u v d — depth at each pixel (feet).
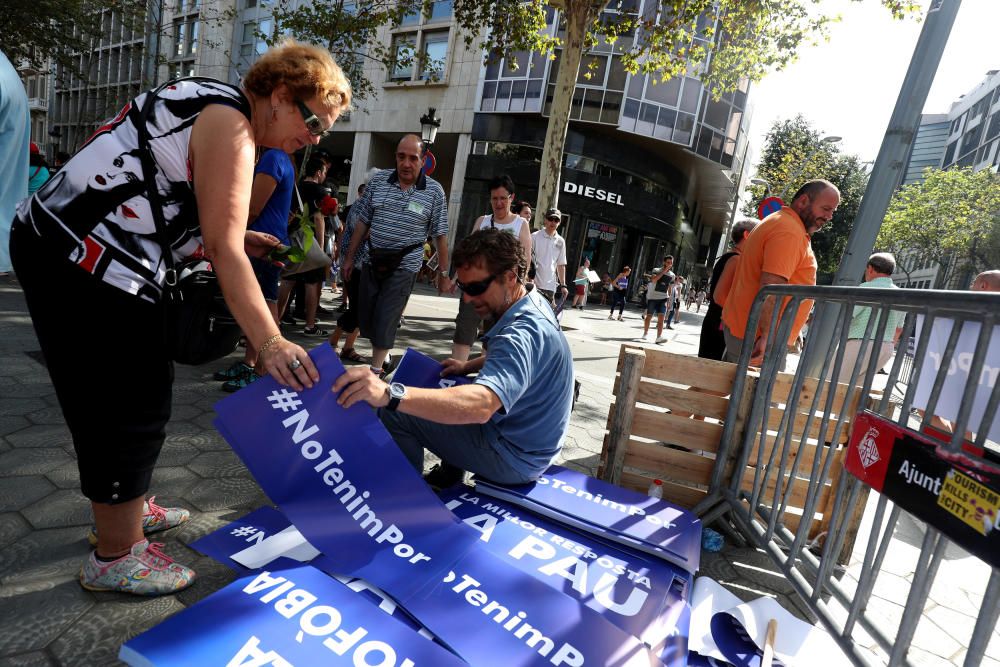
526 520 6.86
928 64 10.61
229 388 11.61
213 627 4.25
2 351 12.66
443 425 7.01
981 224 96.68
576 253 68.59
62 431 8.86
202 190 4.38
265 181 9.67
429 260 14.10
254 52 82.53
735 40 34.06
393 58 51.98
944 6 10.37
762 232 10.05
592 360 23.53
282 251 10.41
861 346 6.16
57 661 4.61
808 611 7.04
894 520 5.00
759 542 7.45
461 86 66.33
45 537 6.18
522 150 65.31
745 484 8.61
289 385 4.74
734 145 70.85
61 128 132.05
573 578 5.83
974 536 4.03
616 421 8.88
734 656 5.40
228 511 7.18
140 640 4.05
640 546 6.43
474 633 4.65
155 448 5.15
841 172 96.63
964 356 4.76
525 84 62.23
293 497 5.26
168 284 4.52
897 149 11.01
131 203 4.43
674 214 79.30
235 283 4.40
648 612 5.49
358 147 74.08
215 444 9.11
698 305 103.14
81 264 4.41
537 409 6.80
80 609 5.19
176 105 4.49
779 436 7.55
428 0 44.29
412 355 7.59
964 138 179.11
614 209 69.15
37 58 67.00
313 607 4.58
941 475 4.43
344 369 5.37
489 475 7.27
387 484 5.73
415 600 4.91
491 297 6.63
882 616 7.04
